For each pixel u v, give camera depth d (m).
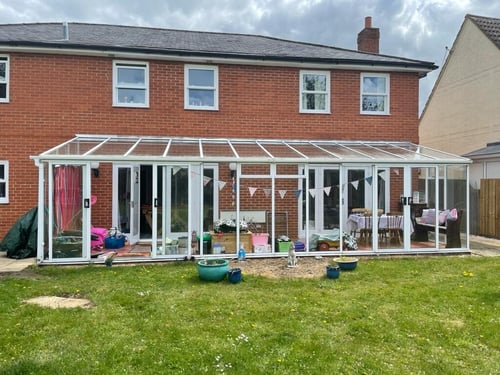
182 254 12.05
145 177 14.65
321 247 12.96
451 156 13.74
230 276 9.27
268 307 7.48
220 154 12.73
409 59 17.22
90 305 7.64
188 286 8.95
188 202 12.16
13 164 14.09
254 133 15.71
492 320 6.89
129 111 14.89
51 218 11.44
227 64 15.52
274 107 15.84
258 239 12.73
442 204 16.09
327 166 13.09
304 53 16.53
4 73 14.16
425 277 9.85
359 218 13.40
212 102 15.59
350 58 16.08
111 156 11.59
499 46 20.42
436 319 6.96
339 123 16.27
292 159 12.45
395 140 16.66
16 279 9.48
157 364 5.23
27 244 12.43
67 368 5.09
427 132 27.23
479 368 5.27
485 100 21.50
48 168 11.52
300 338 6.10
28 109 14.20
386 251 12.90
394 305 7.67
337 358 5.48
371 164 12.91
